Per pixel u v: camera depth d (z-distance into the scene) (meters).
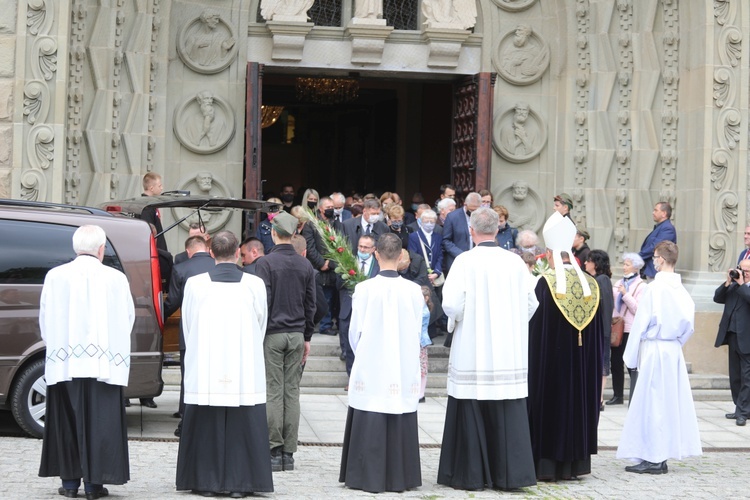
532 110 15.77
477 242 8.42
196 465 7.67
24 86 12.82
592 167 15.32
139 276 9.37
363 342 8.06
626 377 13.71
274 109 26.14
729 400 13.37
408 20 15.82
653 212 14.77
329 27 15.32
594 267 11.99
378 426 7.98
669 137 15.09
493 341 8.14
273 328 8.73
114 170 14.13
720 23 14.41
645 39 15.10
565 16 15.54
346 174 25.98
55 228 9.35
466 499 7.87
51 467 7.32
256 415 7.75
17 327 9.23
